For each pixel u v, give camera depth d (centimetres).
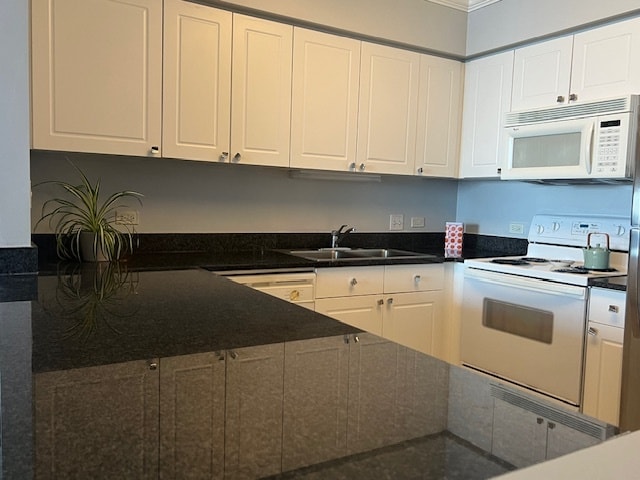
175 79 254
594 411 244
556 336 259
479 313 304
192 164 297
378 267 293
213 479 52
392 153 324
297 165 291
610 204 299
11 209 189
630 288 224
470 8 338
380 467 55
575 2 278
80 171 269
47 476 51
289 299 265
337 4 292
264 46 276
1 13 178
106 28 237
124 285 177
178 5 252
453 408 74
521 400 78
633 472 56
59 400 72
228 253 298
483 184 378
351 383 84
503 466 56
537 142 296
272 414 69
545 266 287
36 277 190
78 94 233
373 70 312
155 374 84
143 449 58
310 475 53
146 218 287
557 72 291
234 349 101
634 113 251
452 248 342
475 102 341
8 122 184
